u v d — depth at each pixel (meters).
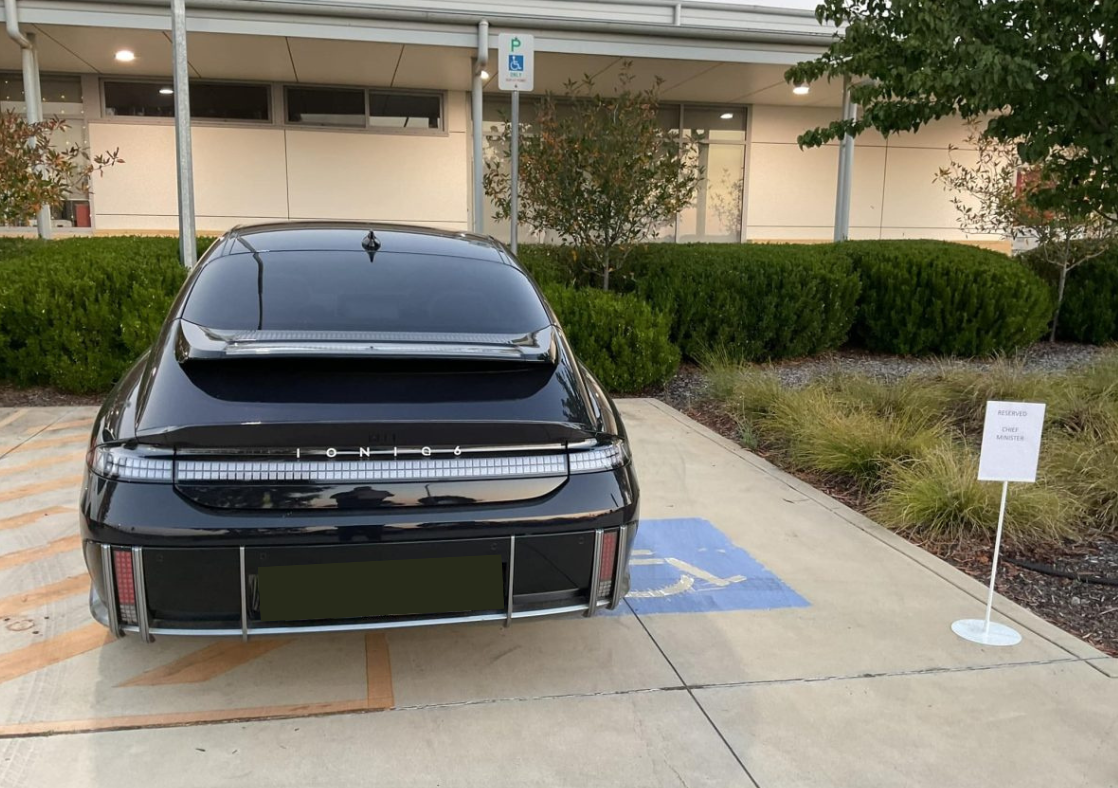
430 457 2.46
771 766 2.51
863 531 4.45
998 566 4.07
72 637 3.09
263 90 12.91
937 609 3.57
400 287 3.14
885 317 9.45
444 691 2.83
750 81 12.52
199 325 2.84
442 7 12.18
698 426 6.50
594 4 12.83
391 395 2.56
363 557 2.39
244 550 2.32
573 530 2.54
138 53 10.88
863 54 5.31
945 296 9.22
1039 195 5.48
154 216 12.94
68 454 5.25
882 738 2.66
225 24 9.60
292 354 2.56
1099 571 4.03
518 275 3.46
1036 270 11.02
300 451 2.38
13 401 6.57
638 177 8.45
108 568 2.33
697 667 3.04
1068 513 4.53
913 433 5.72
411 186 13.65
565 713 2.73
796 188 15.32
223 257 3.25
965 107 5.15
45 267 7.03
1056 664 3.13
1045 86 4.66
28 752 2.44
